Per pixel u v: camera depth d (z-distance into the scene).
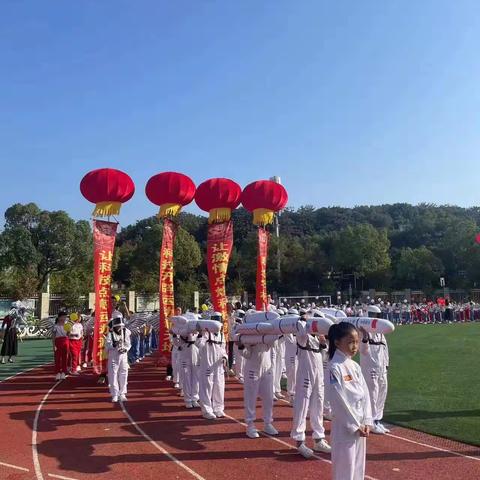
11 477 6.91
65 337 15.91
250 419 8.94
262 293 17.66
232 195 16.67
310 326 7.81
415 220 95.38
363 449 5.08
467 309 47.25
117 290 41.72
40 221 50.75
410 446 8.04
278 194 17.55
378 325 8.34
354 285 73.12
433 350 21.31
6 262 48.16
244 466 7.23
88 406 11.77
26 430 9.54
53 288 46.53
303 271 72.19
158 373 17.23
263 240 17.91
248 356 9.04
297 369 8.05
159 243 52.44
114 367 12.39
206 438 8.82
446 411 10.28
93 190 15.38
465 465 7.06
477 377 14.27
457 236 71.12
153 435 9.09
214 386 10.54
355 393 5.09
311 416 8.06
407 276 70.12
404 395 11.92
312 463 7.33
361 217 108.81
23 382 15.27
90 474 7.00
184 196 16.55
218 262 16.58
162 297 16.33
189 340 11.67
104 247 15.52
